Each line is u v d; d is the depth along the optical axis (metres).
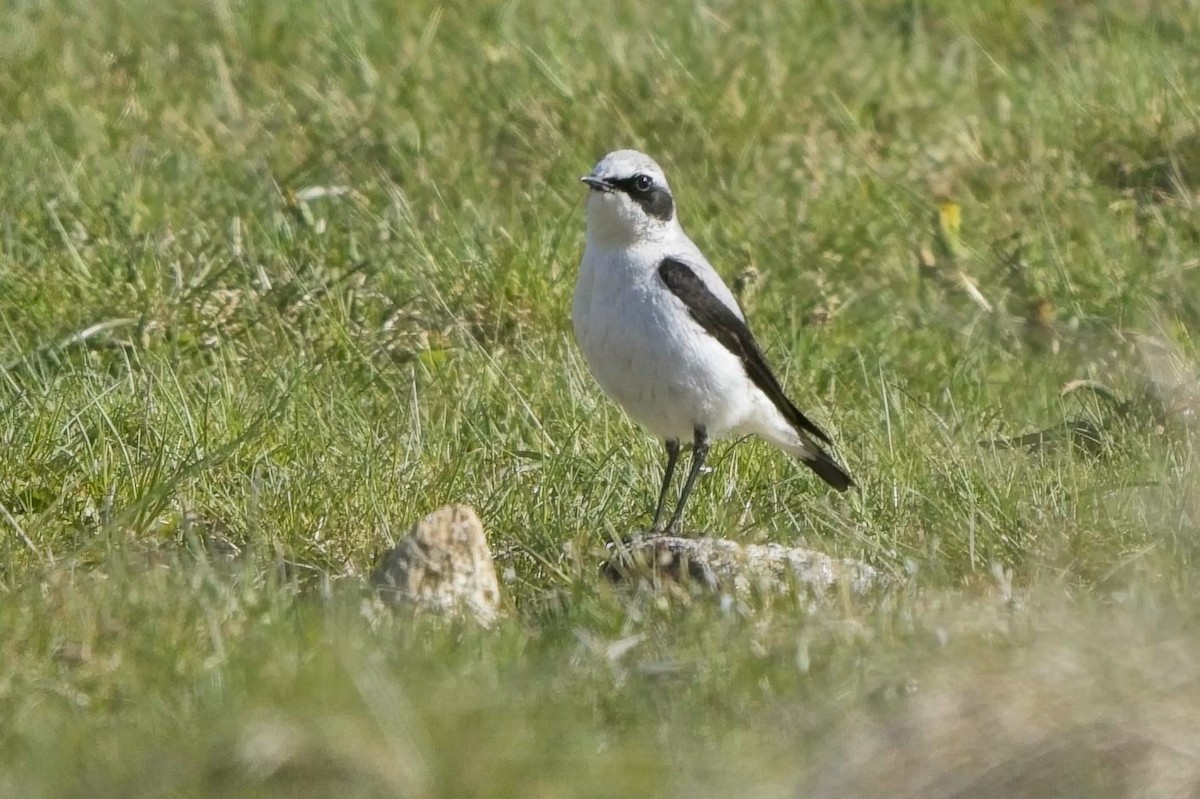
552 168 19.53
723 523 13.38
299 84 20.95
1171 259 18.55
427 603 11.17
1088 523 12.63
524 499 13.19
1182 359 15.17
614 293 13.09
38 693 9.69
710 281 13.23
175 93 20.83
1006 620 10.60
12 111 20.20
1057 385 16.83
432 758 8.66
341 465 13.48
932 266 18.69
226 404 14.14
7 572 11.57
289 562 12.16
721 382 13.19
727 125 20.58
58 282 16.38
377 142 19.77
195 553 11.82
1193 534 12.16
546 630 10.91
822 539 12.99
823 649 10.34
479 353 15.88
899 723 8.85
